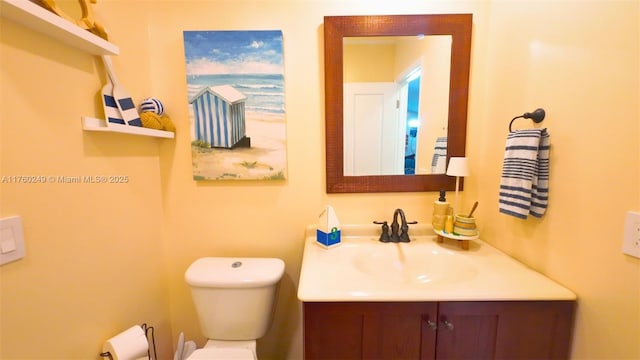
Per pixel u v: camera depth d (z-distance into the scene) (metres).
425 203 1.29
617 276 0.68
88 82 0.87
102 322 0.93
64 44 0.79
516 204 0.90
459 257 1.07
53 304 0.76
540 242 0.91
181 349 1.16
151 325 1.20
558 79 0.83
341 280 0.88
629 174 0.64
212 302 1.12
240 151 1.23
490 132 1.17
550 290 0.80
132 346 0.92
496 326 0.80
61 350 0.79
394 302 0.80
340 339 0.81
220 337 1.15
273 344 1.38
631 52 0.63
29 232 0.70
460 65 1.20
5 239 0.64
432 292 0.79
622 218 0.66
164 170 1.26
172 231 1.29
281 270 1.16
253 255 1.31
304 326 0.81
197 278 1.10
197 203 1.28
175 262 1.31
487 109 1.19
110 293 0.97
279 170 1.24
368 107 1.22
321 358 0.82
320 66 1.21
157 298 1.24
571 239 0.80
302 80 1.22
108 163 0.96
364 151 1.24
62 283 0.79
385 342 0.81
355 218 1.30
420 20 1.17
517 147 0.91
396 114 1.22
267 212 1.29
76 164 0.83
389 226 1.29
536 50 0.91
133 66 1.10
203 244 1.30
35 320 0.71
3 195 0.65
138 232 1.12
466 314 0.80
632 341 0.65
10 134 0.66
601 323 0.72
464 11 1.18
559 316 0.79
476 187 1.27
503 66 1.09
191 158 1.25
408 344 0.81
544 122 0.88
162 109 1.17
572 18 0.78
